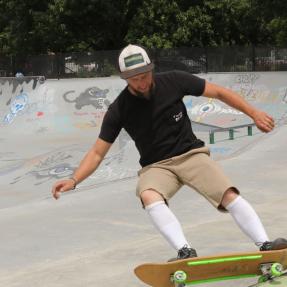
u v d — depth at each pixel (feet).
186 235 22.44
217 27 128.67
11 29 132.98
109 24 131.34
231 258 12.78
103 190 34.47
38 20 127.24
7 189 42.32
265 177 34.47
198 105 81.92
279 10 108.99
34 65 132.05
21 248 22.77
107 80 92.63
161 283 12.90
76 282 17.87
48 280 18.31
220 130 52.54
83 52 127.44
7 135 81.25
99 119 84.12
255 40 137.39
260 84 89.10
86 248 22.06
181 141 14.08
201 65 118.93
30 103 89.71
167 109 13.79
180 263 12.55
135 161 43.34
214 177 13.76
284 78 88.43
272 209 26.00
